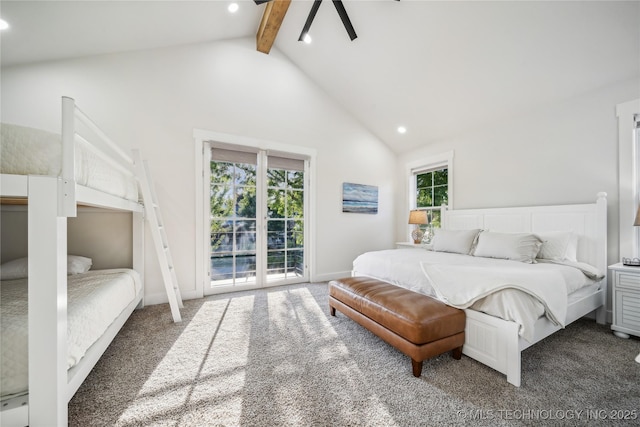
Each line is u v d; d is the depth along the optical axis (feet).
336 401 4.45
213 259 11.05
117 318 6.23
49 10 6.36
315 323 7.83
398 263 8.03
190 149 10.36
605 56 7.49
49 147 3.70
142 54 9.61
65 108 3.63
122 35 8.44
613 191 8.13
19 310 4.12
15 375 3.24
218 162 11.19
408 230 15.55
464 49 8.97
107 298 5.44
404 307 5.58
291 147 12.71
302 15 10.41
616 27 6.81
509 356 4.90
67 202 3.55
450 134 13.10
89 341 4.42
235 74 11.39
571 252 8.31
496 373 5.24
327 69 12.55
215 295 10.71
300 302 9.80
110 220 9.02
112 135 9.07
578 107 8.84
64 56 8.34
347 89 13.19
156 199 9.16
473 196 12.16
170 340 6.71
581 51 7.61
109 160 5.38
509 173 10.80
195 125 10.48
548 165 9.61
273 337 6.90
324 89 13.80
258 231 11.94
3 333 3.28
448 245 10.41
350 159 14.60
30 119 7.98
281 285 12.44
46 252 3.29
